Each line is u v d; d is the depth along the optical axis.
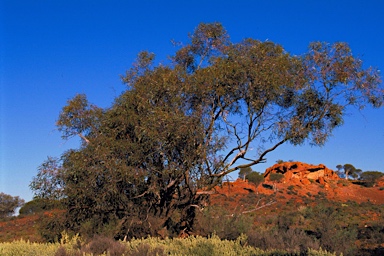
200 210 15.36
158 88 13.90
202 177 13.56
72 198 13.39
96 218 14.48
